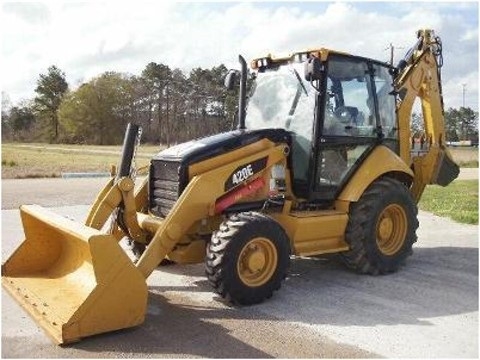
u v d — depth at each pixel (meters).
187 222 5.01
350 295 5.43
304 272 6.30
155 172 5.66
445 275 6.24
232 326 4.50
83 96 69.44
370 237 6.02
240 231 4.87
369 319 4.72
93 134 70.06
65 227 4.51
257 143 5.62
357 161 6.32
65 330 3.96
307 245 5.70
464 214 10.52
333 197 6.12
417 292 5.55
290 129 6.11
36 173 19.70
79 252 5.08
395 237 6.37
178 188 5.27
